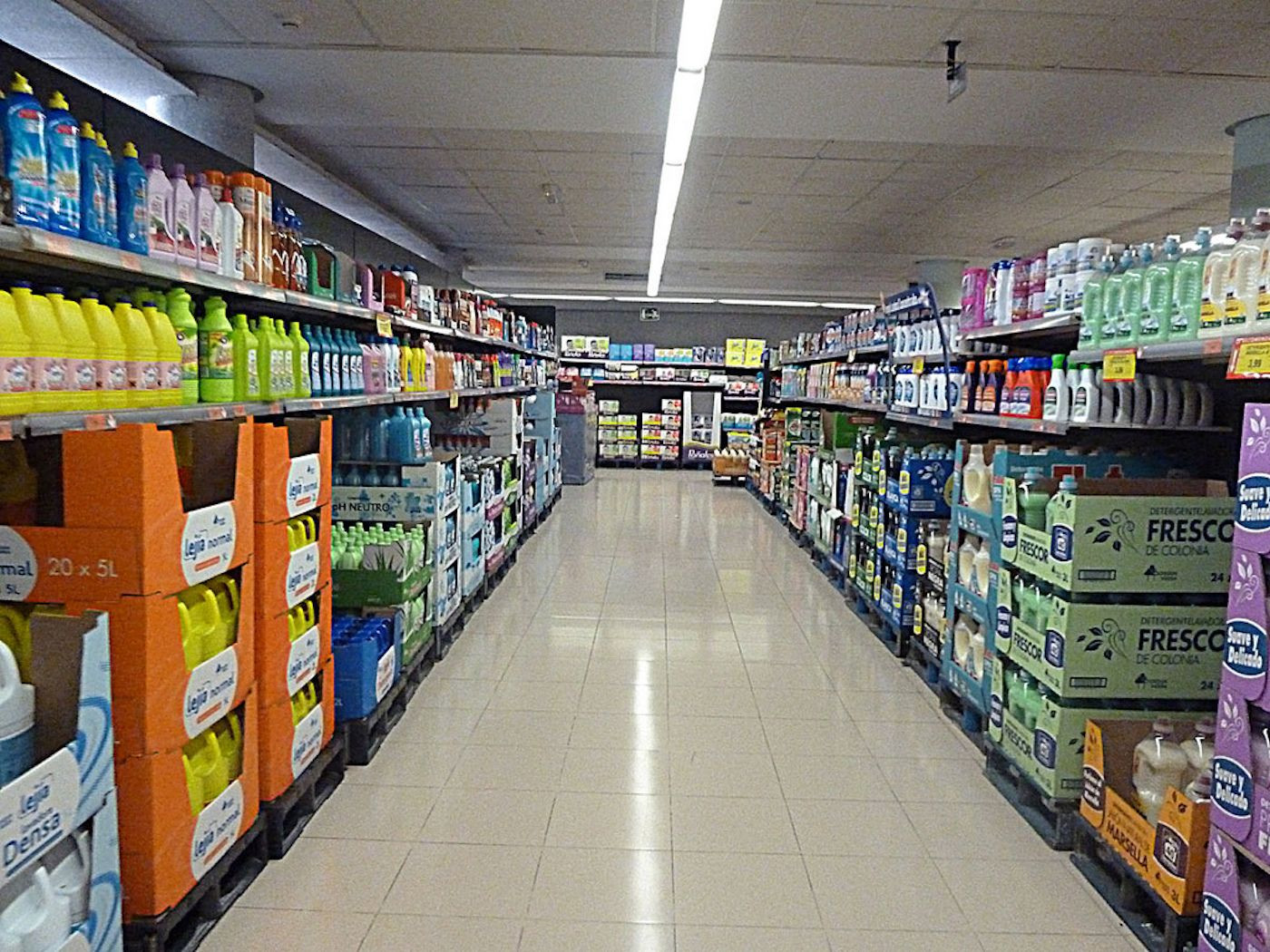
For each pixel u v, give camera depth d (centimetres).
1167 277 271
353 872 271
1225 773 210
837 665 486
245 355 282
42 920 165
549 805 316
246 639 257
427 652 454
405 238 1037
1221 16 403
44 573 207
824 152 678
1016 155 661
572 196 862
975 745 381
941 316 512
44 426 177
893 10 404
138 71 476
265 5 412
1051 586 306
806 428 923
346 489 451
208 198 257
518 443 768
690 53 427
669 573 711
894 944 242
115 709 207
